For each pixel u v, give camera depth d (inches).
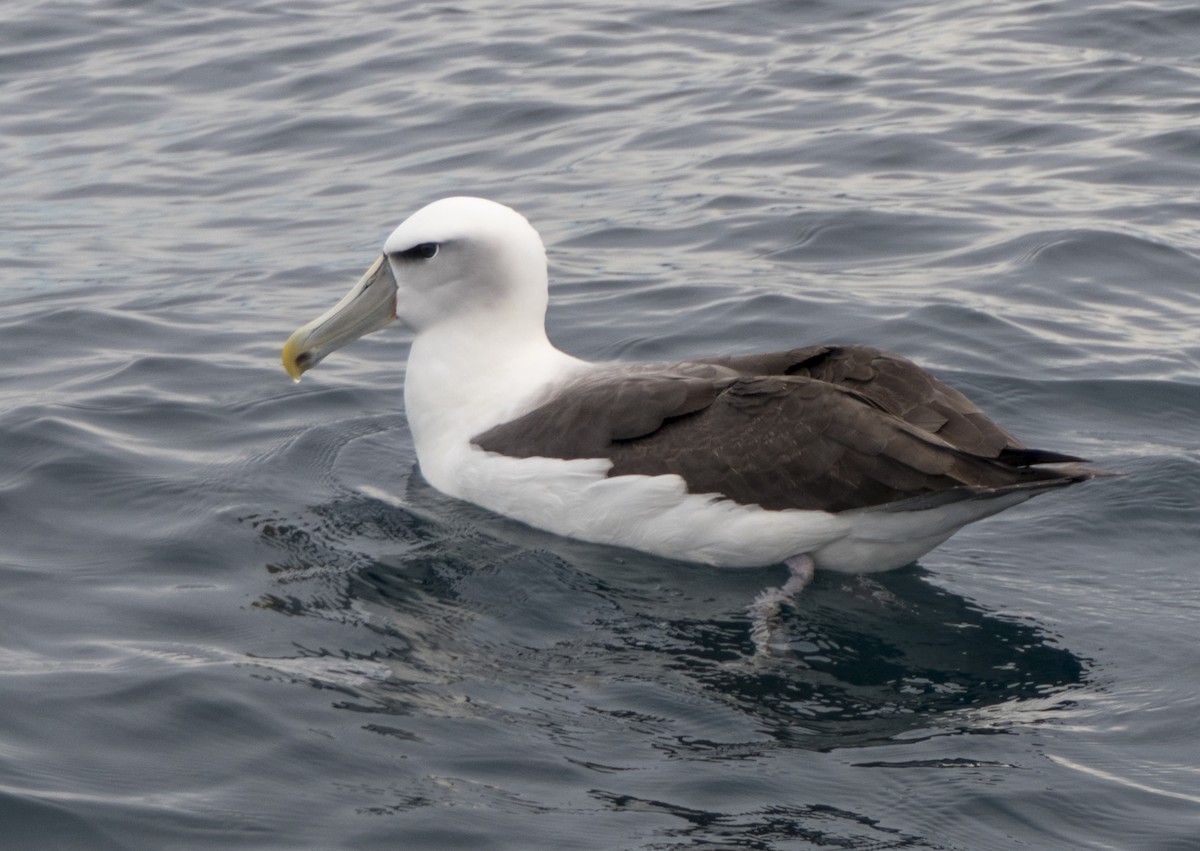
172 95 881.5
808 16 947.3
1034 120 774.5
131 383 562.6
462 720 359.6
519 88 861.2
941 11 936.3
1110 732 356.8
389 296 505.7
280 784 335.3
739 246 663.8
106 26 991.0
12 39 970.1
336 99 862.5
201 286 654.5
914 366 429.4
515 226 497.0
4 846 313.4
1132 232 652.1
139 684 369.4
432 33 955.3
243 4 1025.5
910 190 708.7
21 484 479.8
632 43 922.1
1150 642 397.4
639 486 438.6
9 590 418.0
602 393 456.8
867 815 326.3
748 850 314.2
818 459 419.2
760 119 797.9
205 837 317.4
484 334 497.0
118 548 445.1
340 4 1024.9
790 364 444.5
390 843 316.5
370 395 562.9
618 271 645.9
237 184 768.3
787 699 374.0
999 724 360.8
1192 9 892.0
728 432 433.1
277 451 511.5
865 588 430.9
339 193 748.0
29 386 559.2
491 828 321.1
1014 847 317.1
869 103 808.3
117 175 782.5
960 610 418.0
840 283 624.1
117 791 331.0
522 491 462.6
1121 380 539.8
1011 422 518.9
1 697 362.0
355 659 387.2
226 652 388.2
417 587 427.2
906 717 365.7
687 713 365.7
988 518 466.9
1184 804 328.8
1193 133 744.3
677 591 428.8
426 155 784.9
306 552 446.6
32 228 725.3
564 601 421.7
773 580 435.2
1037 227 662.5
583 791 333.4
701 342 582.9
